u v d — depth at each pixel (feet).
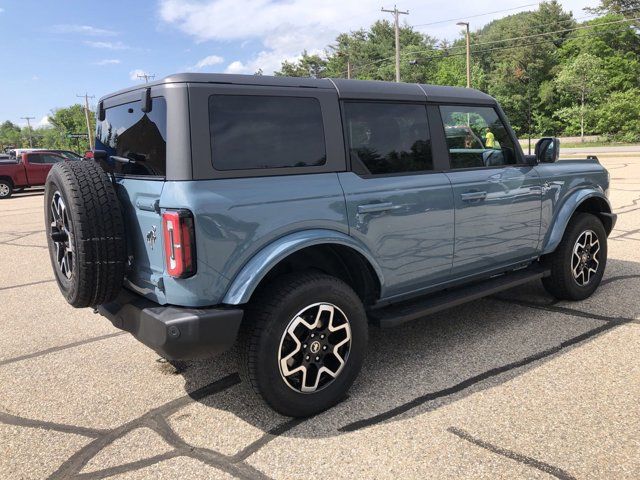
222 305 9.65
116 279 10.11
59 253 11.21
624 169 69.05
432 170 12.78
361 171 11.41
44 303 19.48
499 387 11.32
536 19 219.20
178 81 9.35
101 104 12.56
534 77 185.57
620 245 24.66
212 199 9.26
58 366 13.53
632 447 8.98
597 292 17.63
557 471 8.44
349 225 10.96
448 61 216.13
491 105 14.37
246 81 9.99
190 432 10.13
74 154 74.90
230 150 9.62
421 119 12.69
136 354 14.24
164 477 8.71
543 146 15.33
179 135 9.21
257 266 9.58
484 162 14.11
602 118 158.20
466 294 13.51
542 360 12.57
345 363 10.80
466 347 13.58
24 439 10.06
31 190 81.92
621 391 10.90
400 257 12.01
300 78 10.84
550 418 9.99
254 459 9.13
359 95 11.53
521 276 15.16
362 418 10.34
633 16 204.13
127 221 10.55
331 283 10.45
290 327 9.96
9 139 471.21
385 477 8.48
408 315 12.01
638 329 14.23
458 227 13.08
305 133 10.61
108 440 9.95
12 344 15.25
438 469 8.61
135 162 10.55
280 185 10.09
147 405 11.30
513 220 14.48
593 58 168.55
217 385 12.15
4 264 26.76
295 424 10.25
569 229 16.15
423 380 11.83
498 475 8.39
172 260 9.18
